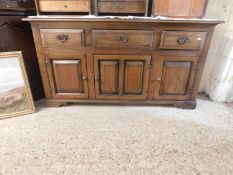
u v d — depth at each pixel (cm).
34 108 139
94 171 91
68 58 125
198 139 114
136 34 115
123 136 115
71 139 112
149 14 124
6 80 126
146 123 128
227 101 159
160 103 143
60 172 90
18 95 132
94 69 129
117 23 112
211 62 162
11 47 131
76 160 97
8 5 132
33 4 142
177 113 141
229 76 147
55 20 109
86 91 138
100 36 116
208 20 107
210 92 165
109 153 102
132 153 102
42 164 94
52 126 124
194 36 115
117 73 130
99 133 117
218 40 151
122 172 90
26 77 131
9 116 132
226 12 139
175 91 137
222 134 119
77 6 116
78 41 118
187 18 117
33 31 116
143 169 92
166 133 119
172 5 114
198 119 134
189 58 123
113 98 140
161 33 115
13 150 103
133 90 137
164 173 90
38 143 108
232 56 139
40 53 123
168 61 125
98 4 118
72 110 144
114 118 134
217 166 95
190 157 100
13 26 128
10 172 89
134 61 125
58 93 140
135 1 117
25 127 122
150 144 109
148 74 130
